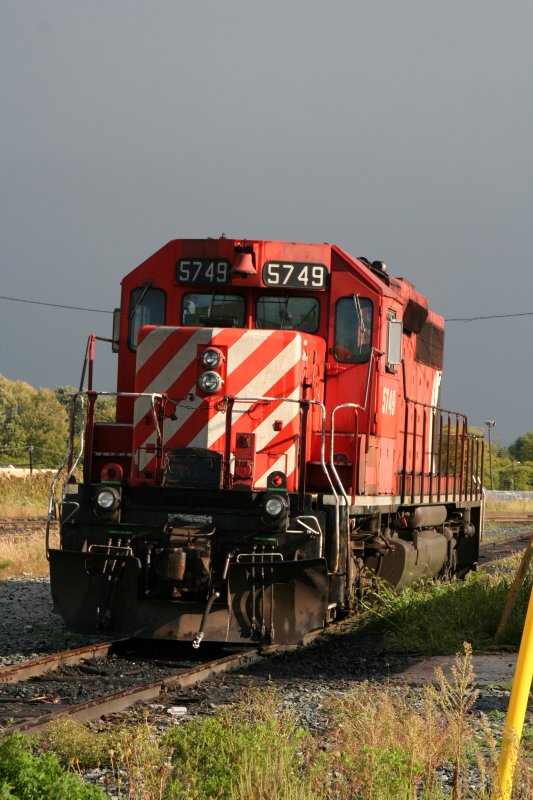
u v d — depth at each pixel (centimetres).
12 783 1351
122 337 3266
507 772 1228
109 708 2011
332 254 3253
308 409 2944
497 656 2933
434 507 4362
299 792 1438
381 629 3281
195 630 2792
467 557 5322
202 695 2211
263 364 2986
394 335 3319
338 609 3194
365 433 3162
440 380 4775
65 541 2978
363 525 3403
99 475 3144
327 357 3231
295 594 2777
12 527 7094
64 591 2878
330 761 1614
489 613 3372
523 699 1227
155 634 2792
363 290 3212
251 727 1739
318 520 2861
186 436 2983
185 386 3002
